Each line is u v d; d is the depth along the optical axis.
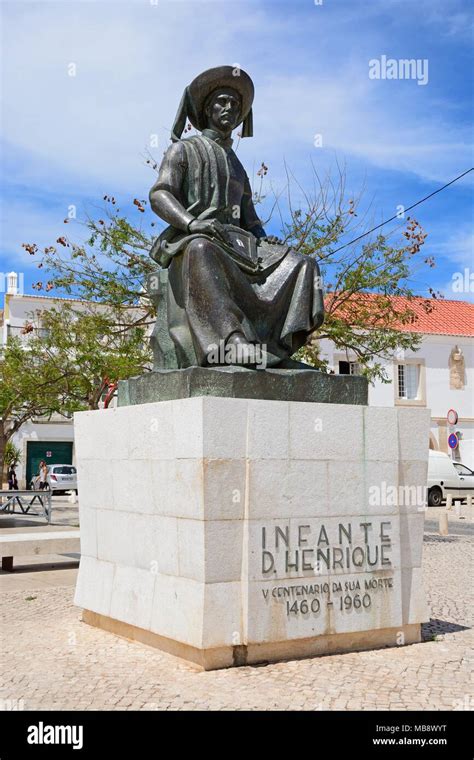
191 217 5.38
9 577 9.19
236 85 5.86
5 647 5.29
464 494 25.23
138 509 5.18
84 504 5.89
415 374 31.44
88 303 15.18
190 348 5.41
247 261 5.44
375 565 5.12
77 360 16.59
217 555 4.55
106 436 5.60
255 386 4.95
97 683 4.38
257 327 5.49
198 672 4.51
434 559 10.70
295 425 4.88
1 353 22.88
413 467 5.40
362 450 5.15
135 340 14.09
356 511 5.08
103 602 5.54
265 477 4.72
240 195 5.95
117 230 13.10
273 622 4.67
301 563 4.81
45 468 28.27
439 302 34.88
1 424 23.56
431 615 6.48
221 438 4.61
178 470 4.76
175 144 5.77
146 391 5.38
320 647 4.91
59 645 5.24
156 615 4.91
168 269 5.73
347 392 5.33
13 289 32.47
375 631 5.14
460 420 31.91
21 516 17.56
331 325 12.99
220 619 4.52
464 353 32.34
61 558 11.12
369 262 12.95
